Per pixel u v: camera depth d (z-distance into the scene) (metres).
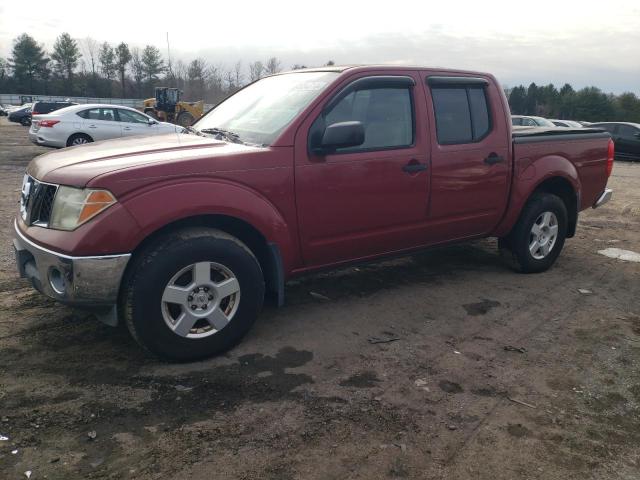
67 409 2.88
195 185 3.27
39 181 3.37
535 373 3.47
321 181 3.79
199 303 3.38
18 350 3.50
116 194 3.07
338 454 2.60
